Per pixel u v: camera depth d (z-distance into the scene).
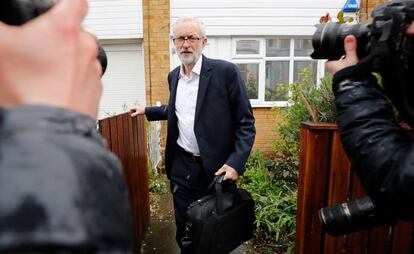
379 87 0.93
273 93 6.25
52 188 0.29
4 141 0.31
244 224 2.21
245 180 4.29
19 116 0.33
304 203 1.93
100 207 0.32
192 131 2.44
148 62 6.04
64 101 0.37
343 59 0.98
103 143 0.39
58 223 0.28
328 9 6.06
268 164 4.54
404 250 1.92
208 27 6.00
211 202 2.12
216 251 2.06
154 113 2.90
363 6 5.88
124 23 6.25
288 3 6.00
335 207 1.32
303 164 1.96
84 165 0.33
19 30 0.38
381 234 1.95
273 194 3.64
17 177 0.29
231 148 2.42
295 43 6.19
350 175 1.87
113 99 6.70
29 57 0.37
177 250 3.06
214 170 2.39
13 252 0.26
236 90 2.33
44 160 0.30
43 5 0.43
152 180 4.77
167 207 4.16
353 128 0.87
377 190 0.81
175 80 2.56
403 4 0.81
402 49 0.81
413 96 0.86
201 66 2.38
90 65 0.41
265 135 6.18
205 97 2.35
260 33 6.04
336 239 1.95
